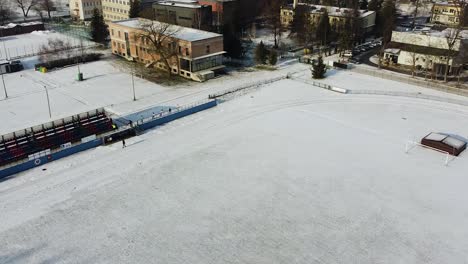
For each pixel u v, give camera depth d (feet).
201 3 388.57
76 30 407.44
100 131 180.04
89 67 282.56
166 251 109.40
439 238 115.55
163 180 143.23
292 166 152.66
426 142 169.17
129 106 210.79
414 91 237.25
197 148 166.71
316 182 142.41
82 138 171.53
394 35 302.66
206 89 237.25
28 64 288.10
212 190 137.18
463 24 361.51
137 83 248.93
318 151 164.35
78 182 142.00
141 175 146.61
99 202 130.52
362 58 313.32
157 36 267.39
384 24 367.66
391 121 194.90
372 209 128.06
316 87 242.78
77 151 163.94
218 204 129.70
